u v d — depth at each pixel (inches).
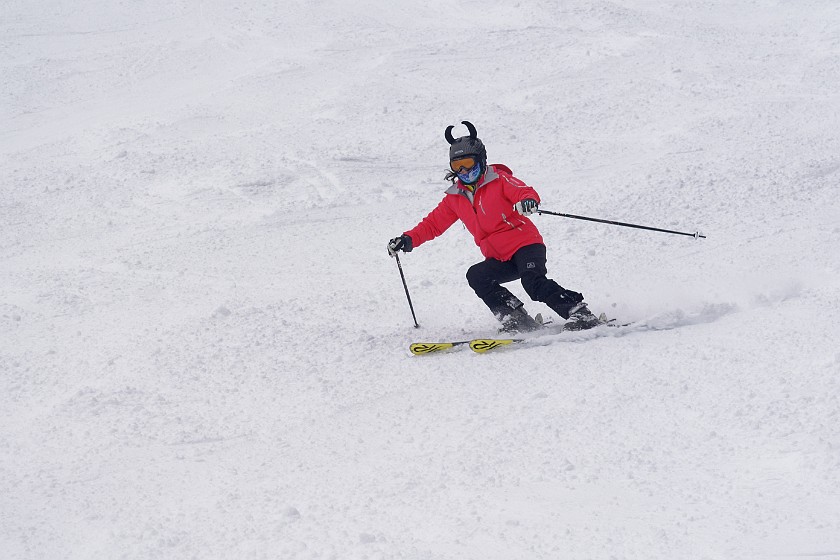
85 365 569.9
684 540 297.3
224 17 2017.7
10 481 413.1
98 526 358.9
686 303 578.9
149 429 461.7
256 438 442.0
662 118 1192.8
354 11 2034.9
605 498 333.4
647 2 2027.6
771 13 1870.1
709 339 494.6
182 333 610.2
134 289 737.0
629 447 373.4
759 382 420.5
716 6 1968.5
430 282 701.3
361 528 331.6
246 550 326.0
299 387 502.9
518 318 564.4
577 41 1657.2
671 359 470.9
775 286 585.3
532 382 466.3
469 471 368.8
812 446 345.7
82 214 985.5
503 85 1432.1
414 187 1003.3
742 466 343.6
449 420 429.7
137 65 1721.2
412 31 1841.8
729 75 1380.4
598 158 1056.8
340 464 395.9
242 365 544.4
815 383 406.6
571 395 439.5
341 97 1408.7
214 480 394.9
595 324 543.8
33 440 460.4
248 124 1315.2
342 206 947.3
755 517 305.0
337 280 725.3
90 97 1555.1
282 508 356.5
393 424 435.5
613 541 302.5
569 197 900.6
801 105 1191.6
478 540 312.8
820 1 1903.3
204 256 815.7
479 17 1941.4
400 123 1270.9
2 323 671.1
